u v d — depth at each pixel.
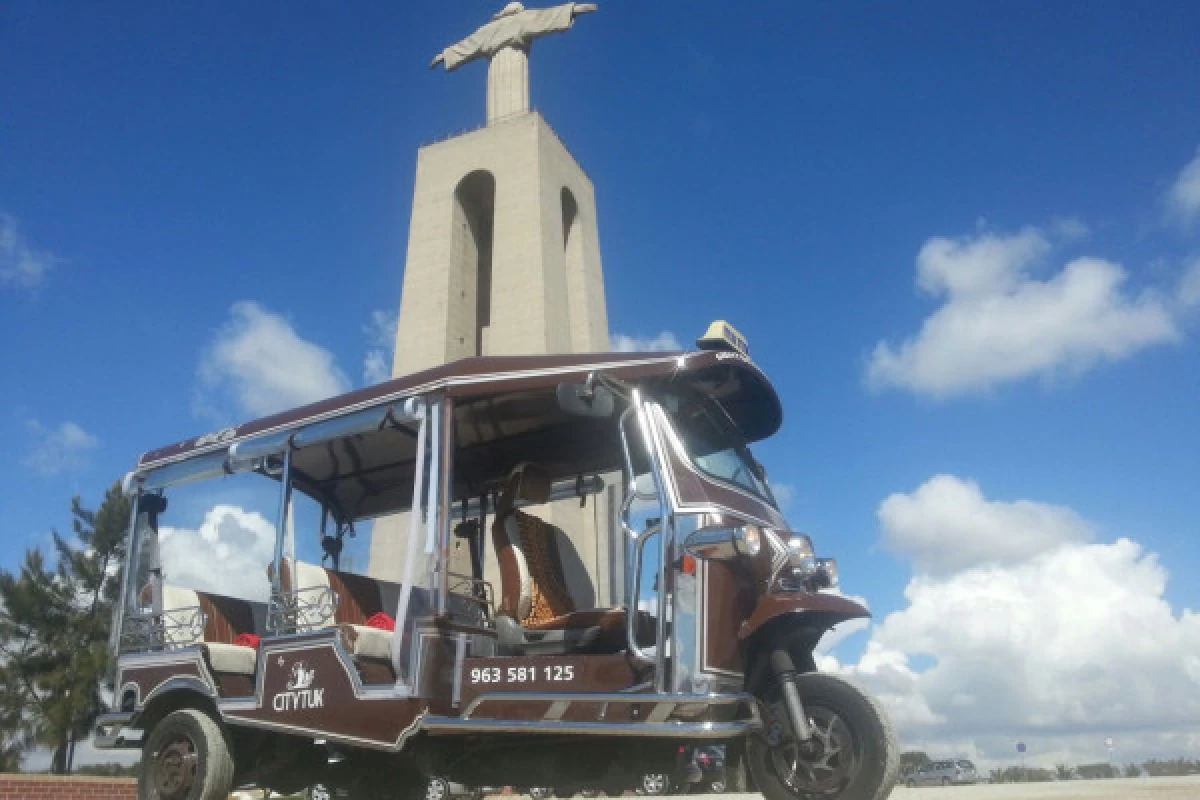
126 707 8.46
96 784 15.91
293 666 7.48
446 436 7.35
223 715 7.73
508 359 7.32
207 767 7.58
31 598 31.66
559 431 8.48
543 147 52.41
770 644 6.06
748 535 6.06
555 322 48.94
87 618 31.86
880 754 5.59
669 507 6.39
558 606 7.46
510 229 49.97
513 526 7.46
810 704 5.88
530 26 54.84
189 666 8.05
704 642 6.01
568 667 6.41
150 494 9.23
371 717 6.95
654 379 6.85
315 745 8.00
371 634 7.28
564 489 8.94
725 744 6.20
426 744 7.00
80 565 31.25
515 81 54.34
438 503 7.17
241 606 8.84
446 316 49.84
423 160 54.12
